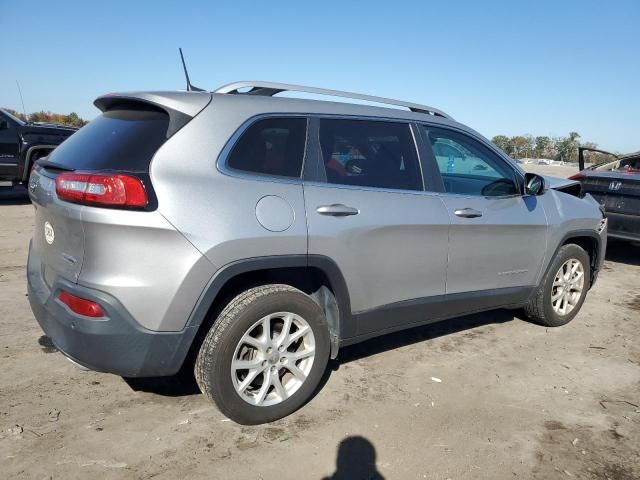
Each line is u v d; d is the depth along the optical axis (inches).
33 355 149.6
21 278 217.8
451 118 164.2
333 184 128.3
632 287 250.4
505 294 169.8
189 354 128.7
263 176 118.3
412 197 141.8
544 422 127.6
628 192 271.9
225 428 119.3
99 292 103.0
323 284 130.0
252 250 112.0
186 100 115.3
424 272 144.7
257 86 128.7
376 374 149.3
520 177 173.9
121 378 139.9
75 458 106.0
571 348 173.5
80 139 125.0
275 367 121.2
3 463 103.2
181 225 104.7
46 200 115.0
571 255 188.4
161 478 101.9
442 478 105.8
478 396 138.9
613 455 115.2
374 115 141.4
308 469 106.7
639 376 154.5
